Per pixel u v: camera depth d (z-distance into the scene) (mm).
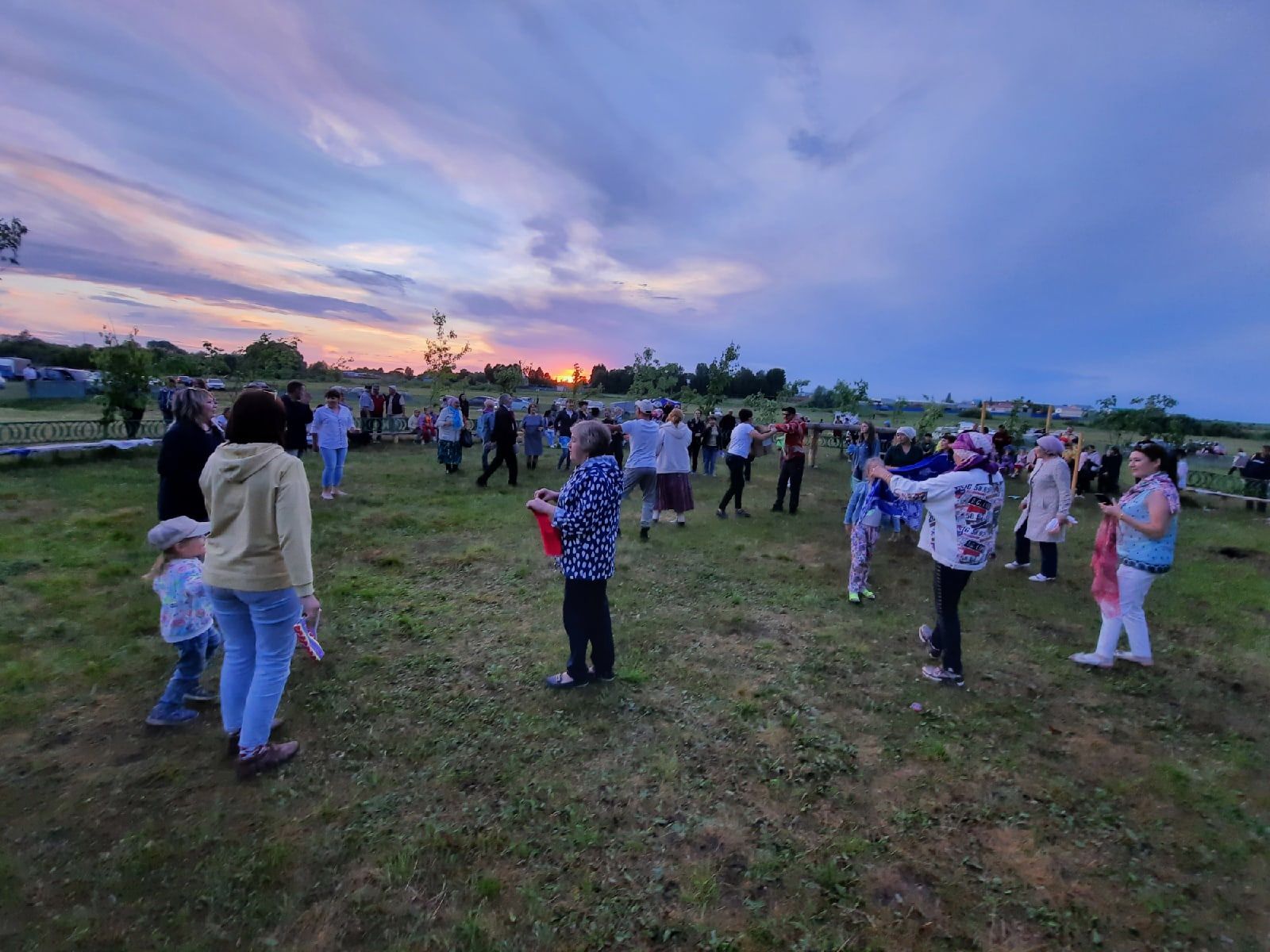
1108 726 3820
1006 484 16797
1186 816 2998
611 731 3516
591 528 3688
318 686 3859
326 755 3174
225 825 2654
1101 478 14852
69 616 4699
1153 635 5465
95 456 12391
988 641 5125
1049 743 3602
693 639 4879
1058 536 6832
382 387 22000
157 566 3357
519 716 3621
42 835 2553
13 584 5281
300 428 11031
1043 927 2330
